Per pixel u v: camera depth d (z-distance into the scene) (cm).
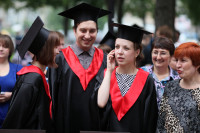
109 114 378
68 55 419
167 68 457
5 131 304
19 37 1496
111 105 379
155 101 385
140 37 386
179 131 333
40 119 333
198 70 345
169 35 609
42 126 332
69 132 389
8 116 326
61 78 405
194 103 333
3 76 459
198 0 2097
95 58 425
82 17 407
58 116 395
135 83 383
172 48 439
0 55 463
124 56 375
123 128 370
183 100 341
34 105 337
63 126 393
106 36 589
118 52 375
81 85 401
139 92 379
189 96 340
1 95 439
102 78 407
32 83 333
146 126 372
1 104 447
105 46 527
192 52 337
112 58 376
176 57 349
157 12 788
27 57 795
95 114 385
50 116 354
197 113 329
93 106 386
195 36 3184
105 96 365
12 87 457
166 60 439
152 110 379
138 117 373
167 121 345
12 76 463
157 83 443
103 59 430
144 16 2164
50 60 353
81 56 421
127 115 373
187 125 330
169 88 360
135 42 379
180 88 351
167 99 354
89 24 404
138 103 377
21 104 326
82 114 393
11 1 2195
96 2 1720
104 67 424
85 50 420
